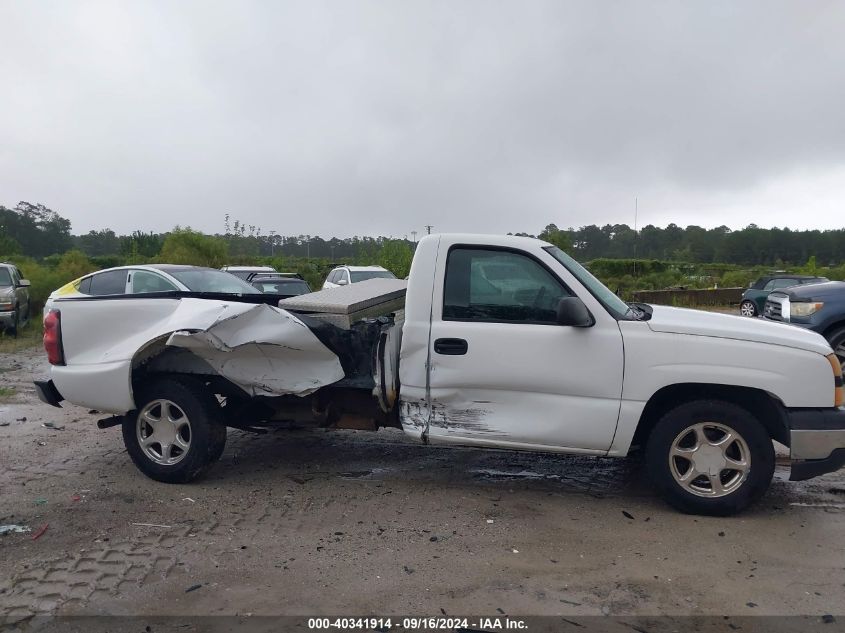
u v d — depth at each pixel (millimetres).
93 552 4199
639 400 4672
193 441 5348
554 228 30188
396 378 5164
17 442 6672
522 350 4789
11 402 8523
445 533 4492
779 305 9688
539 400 4820
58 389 5598
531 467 5949
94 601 3619
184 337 4844
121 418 5613
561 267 4887
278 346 5039
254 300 6270
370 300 5383
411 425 5086
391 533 4488
